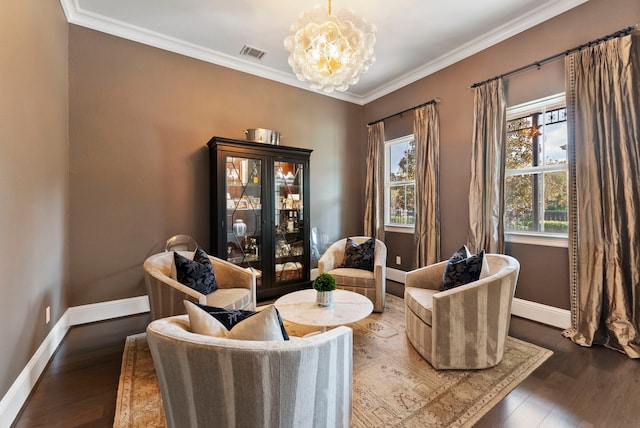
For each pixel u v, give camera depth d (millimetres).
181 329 1131
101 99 2986
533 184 3082
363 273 3301
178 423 1080
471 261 2320
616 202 2361
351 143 5035
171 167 3391
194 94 3537
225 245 3352
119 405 1694
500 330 2080
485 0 2709
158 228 3312
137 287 3184
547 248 2873
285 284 3867
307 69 2359
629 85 2309
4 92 1543
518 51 3082
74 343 2486
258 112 4035
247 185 3570
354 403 1719
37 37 2021
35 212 1967
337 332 1228
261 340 1105
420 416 1618
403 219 4590
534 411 1654
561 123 2865
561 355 2256
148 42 3230
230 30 3156
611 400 1738
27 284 1820
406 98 4371
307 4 2744
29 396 1785
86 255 2920
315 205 4641
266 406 988
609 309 2385
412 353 2299
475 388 1861
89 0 2682
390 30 3160
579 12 2643
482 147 3307
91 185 2943
